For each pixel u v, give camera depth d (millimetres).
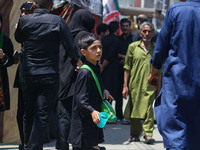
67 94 6934
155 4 35031
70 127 6500
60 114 7016
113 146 8781
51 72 6457
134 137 9430
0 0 8672
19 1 8836
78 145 6031
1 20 7457
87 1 10680
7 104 7535
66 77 6949
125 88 9594
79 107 5844
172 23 5066
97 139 6082
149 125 9062
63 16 9797
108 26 13242
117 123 12469
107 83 12477
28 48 6508
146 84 8992
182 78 4906
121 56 12594
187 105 4906
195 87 4906
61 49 7332
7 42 7559
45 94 6488
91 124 6016
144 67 9047
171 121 4926
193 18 4973
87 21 7375
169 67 5062
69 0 9578
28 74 6480
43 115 6488
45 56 6457
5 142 8852
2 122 8828
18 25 6652
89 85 5918
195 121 4918
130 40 12945
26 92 6652
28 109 6816
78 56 6656
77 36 7145
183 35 4949
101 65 12523
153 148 8633
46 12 6594
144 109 8969
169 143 4859
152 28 9133
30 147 6422
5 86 7488
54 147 8359
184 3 5090
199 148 4895
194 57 4938
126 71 9578
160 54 5297
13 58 7559
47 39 6453
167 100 5008
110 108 6094
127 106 9367
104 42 12516
